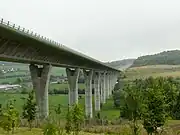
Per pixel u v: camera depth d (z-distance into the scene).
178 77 194.25
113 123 74.56
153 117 36.09
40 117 66.25
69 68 92.12
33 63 65.25
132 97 37.62
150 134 39.00
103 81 151.62
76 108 50.84
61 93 168.62
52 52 64.19
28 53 55.66
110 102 150.00
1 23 41.56
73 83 91.88
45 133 38.72
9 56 49.78
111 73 197.75
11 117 53.47
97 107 126.69
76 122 50.72
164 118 36.53
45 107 67.31
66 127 49.50
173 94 79.50
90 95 107.81
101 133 58.19
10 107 55.66
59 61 74.25
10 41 47.19
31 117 61.41
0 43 45.19
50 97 148.00
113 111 118.75
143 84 109.94
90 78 109.81
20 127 63.34
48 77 68.44
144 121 36.84
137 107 36.97
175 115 81.56
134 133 38.19
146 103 36.59
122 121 75.31
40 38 54.16
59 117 67.62
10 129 53.69
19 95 136.50
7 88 180.25
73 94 91.44
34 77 67.19
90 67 107.94
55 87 187.12
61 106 109.75
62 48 66.06
